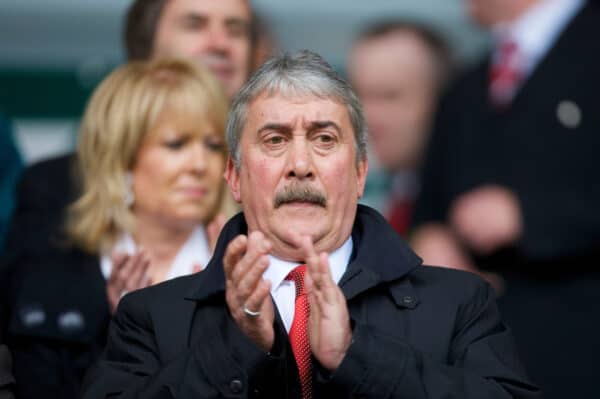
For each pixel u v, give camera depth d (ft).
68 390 52.54
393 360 39.91
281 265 42.75
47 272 54.60
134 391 40.96
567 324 60.95
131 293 44.52
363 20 77.61
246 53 64.75
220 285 42.83
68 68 74.18
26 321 53.26
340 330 39.96
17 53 73.97
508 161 63.36
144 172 55.06
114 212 55.16
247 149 42.55
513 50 65.10
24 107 73.77
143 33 64.59
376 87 76.48
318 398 40.22
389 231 44.16
